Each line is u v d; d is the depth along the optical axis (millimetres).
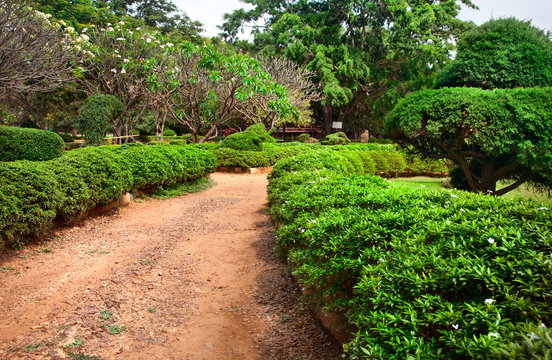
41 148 8305
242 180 12945
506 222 2625
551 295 1595
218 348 2777
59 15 19547
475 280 1865
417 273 2053
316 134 37000
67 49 13109
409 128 8797
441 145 9250
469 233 2422
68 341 2750
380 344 1754
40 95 20156
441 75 10312
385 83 29812
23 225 4430
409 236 2627
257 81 15656
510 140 7891
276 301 3576
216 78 15320
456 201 3613
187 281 4055
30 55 11312
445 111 8305
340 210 3699
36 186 4844
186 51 16125
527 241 2152
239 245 5395
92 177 6238
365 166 14461
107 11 22516
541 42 9336
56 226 5543
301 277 3609
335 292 2709
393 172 16391
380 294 1911
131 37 18594
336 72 28484
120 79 18609
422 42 28672
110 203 7047
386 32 29672
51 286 3689
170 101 20031
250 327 3105
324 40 29531
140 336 2906
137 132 29547
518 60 9156
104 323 3047
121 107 15641
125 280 3936
